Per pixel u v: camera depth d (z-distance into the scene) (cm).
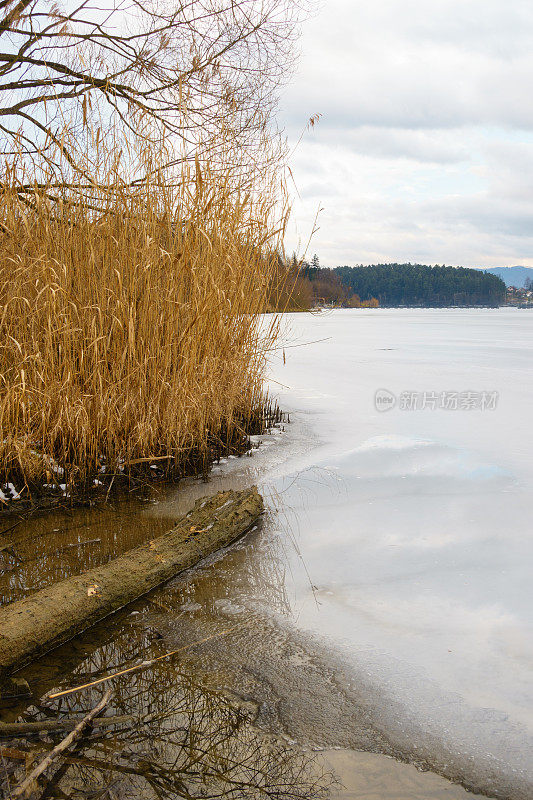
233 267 483
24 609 224
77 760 164
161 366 429
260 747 170
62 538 321
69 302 378
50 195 403
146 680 201
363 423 598
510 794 152
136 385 417
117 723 178
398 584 264
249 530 334
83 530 333
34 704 189
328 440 533
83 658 215
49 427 389
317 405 693
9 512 359
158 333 423
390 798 150
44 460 382
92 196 410
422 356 1212
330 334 1983
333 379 884
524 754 165
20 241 386
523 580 264
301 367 1028
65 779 157
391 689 193
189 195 439
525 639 219
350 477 425
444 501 370
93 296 410
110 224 409
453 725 176
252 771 160
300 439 539
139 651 219
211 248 432
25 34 518
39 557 295
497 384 831
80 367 402
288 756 166
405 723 178
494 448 492
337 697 191
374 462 460
